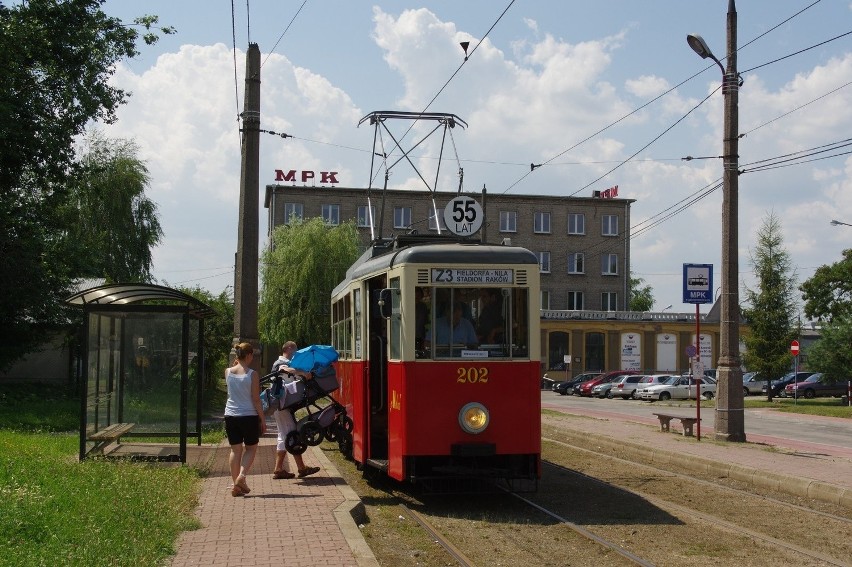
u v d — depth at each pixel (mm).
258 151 18062
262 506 9750
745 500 11938
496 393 10938
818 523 10344
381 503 11328
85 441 12445
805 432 25750
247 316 17766
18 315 32750
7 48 25969
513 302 11133
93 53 27641
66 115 27750
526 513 10680
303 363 12297
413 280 10969
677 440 19156
